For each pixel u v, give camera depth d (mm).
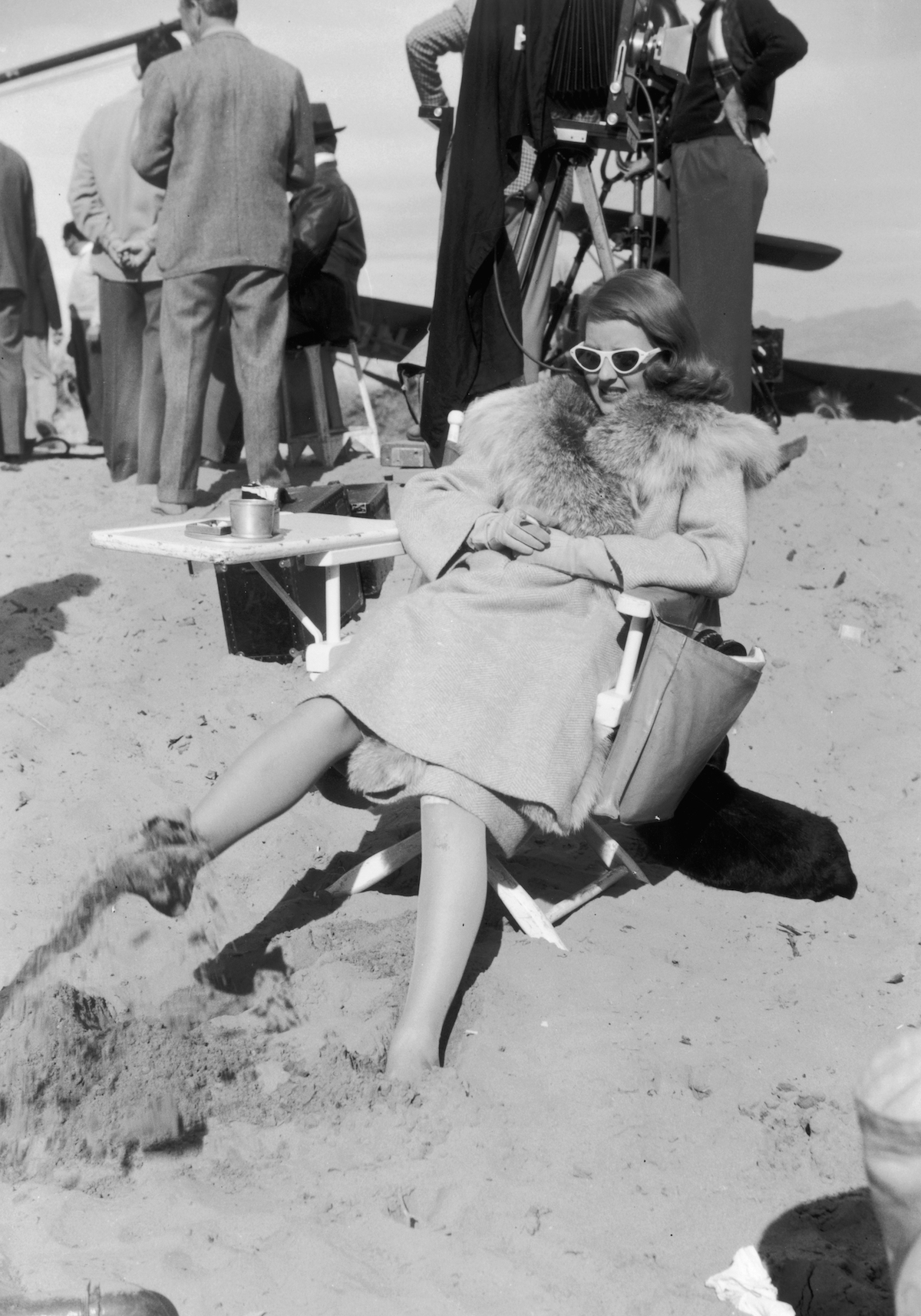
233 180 5527
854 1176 2174
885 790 3777
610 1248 1992
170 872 2531
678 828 3271
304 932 2852
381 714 2650
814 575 5230
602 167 5535
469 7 5645
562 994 2668
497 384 5098
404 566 5418
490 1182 2125
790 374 8375
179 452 5832
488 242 4895
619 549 2848
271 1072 2379
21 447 7172
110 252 6246
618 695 2783
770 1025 2602
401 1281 1907
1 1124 2184
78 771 3637
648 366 3006
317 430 6707
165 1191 2090
